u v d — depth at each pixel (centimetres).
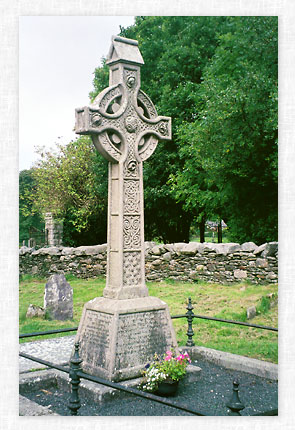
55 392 529
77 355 430
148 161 1742
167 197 1756
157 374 505
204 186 1496
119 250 560
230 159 1139
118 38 586
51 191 2231
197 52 1670
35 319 912
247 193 1245
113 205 575
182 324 836
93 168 2033
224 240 2745
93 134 549
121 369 516
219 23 1684
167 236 2017
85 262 1520
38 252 1650
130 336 535
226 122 1088
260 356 648
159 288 1194
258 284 1097
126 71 583
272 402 496
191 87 1614
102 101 557
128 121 575
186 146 1411
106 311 541
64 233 1972
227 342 723
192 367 573
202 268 1215
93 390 493
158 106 1680
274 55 1092
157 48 1784
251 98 1052
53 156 2305
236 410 365
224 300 1001
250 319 850
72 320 915
